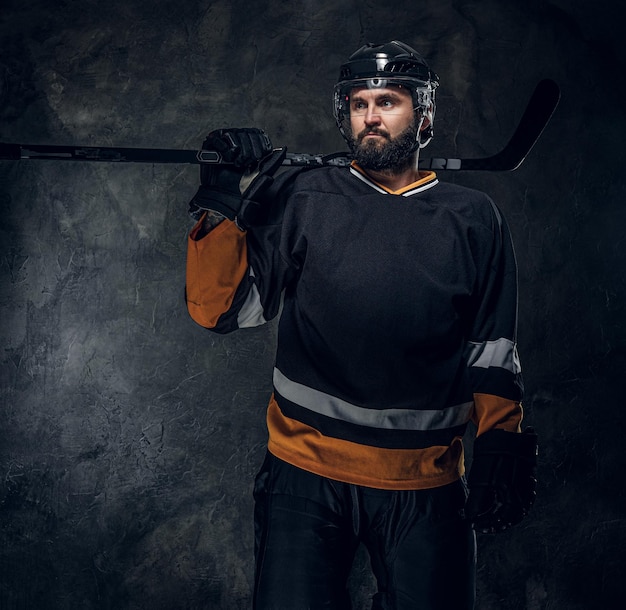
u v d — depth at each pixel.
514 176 3.24
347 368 1.79
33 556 3.04
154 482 3.07
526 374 3.25
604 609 3.27
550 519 3.24
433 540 1.84
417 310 1.79
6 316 3.04
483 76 3.22
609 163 3.32
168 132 3.10
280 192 1.91
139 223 3.08
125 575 3.05
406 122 1.87
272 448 1.87
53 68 3.06
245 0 3.12
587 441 3.28
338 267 1.80
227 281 1.85
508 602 3.21
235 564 3.10
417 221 1.84
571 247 3.29
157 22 3.09
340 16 3.15
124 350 3.07
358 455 1.80
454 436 1.90
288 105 3.13
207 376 3.10
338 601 1.78
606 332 3.31
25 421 3.04
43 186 3.05
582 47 3.30
